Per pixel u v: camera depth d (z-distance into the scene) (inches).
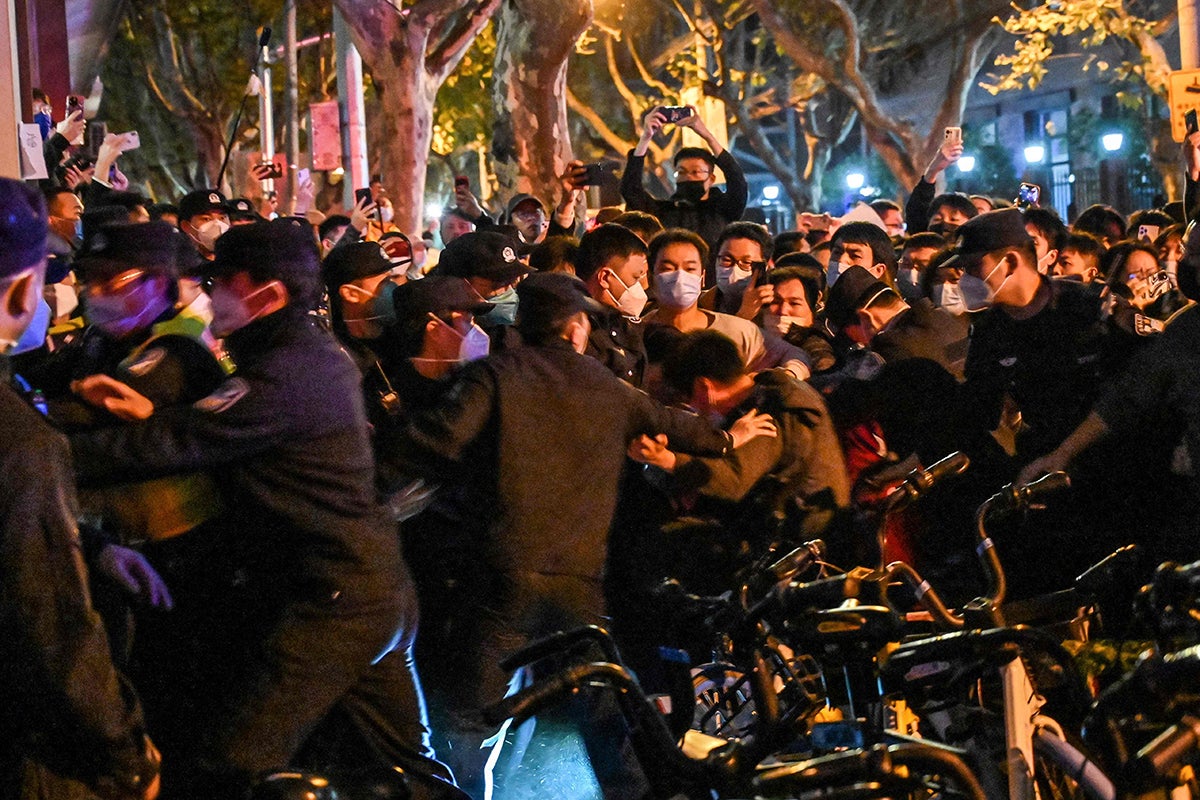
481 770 200.2
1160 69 1031.0
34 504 124.7
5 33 279.1
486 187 1387.8
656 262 260.8
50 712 126.6
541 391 197.9
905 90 1653.5
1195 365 198.8
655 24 1534.2
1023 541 235.1
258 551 172.7
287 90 841.5
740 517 212.4
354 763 182.9
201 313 202.7
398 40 638.5
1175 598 137.1
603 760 200.7
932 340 248.7
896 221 518.0
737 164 410.6
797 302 299.4
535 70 641.6
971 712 172.4
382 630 172.2
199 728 174.6
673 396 222.1
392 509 189.3
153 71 1321.4
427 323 229.5
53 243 200.7
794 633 144.8
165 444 164.2
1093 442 205.9
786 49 1074.7
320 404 168.6
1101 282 318.0
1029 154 1482.5
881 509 193.8
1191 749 127.6
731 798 141.7
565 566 197.6
